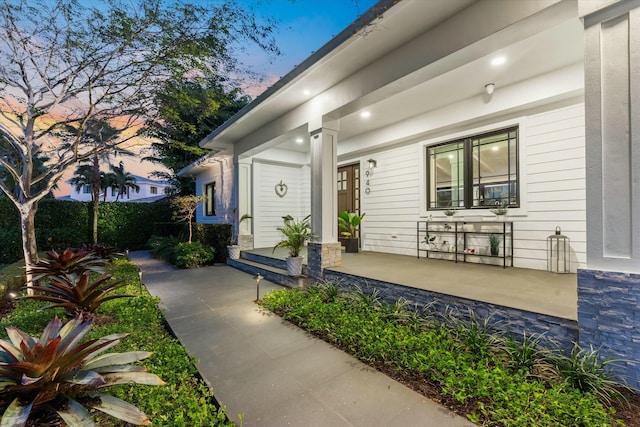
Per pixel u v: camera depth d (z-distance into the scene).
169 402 1.92
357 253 6.79
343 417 1.91
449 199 5.76
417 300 3.46
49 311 3.67
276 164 8.59
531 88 4.21
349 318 3.34
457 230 5.54
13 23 3.25
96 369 1.71
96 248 6.86
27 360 1.52
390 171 6.79
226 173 8.84
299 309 3.77
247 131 6.71
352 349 2.80
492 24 2.65
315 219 4.97
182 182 13.88
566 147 4.24
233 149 8.00
